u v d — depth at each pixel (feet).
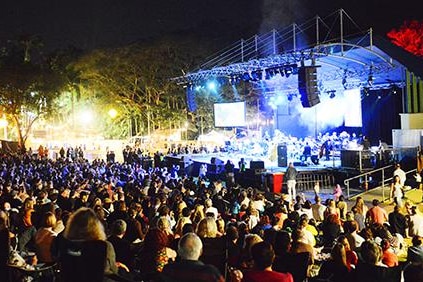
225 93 177.27
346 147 112.47
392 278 21.77
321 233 46.47
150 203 46.57
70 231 15.79
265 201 57.36
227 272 23.13
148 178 73.31
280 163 105.09
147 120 222.48
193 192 59.26
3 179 72.95
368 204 73.87
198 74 118.83
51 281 24.48
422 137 92.48
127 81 223.92
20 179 72.18
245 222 37.17
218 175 102.89
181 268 16.25
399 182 72.18
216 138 170.81
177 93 210.38
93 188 59.57
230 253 26.37
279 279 16.97
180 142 182.39
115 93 226.58
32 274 24.25
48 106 192.54
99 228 16.01
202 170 107.86
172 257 22.81
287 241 25.16
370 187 86.99
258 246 17.38
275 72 98.99
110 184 61.52
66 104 223.30
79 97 225.56
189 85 125.59
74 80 221.66
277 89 136.98
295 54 92.32
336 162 111.65
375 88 120.57
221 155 134.10
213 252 22.30
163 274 16.35
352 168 93.91
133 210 38.06
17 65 182.09
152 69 216.95
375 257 22.53
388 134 122.52
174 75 212.43
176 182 69.92
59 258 15.94
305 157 109.70
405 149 89.92
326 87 129.29
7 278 21.71
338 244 25.45
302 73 88.17
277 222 37.96
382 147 95.96
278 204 48.42
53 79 189.78
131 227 31.71
